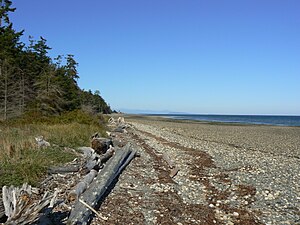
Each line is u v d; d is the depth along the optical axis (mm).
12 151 11250
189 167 15180
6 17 39000
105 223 7371
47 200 5910
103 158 13523
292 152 23750
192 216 8289
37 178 9289
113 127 38938
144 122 72750
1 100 34281
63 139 16312
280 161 17828
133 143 23266
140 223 7586
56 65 49531
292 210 9008
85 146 15930
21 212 5383
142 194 9953
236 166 15734
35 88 42062
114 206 8578
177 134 38812
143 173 12969
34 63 46688
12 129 18734
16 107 33844
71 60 55906
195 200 9734
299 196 10359
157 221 7773
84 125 25375
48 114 31828
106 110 118250
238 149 23859
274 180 12531
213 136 37219
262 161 17531
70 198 8047
